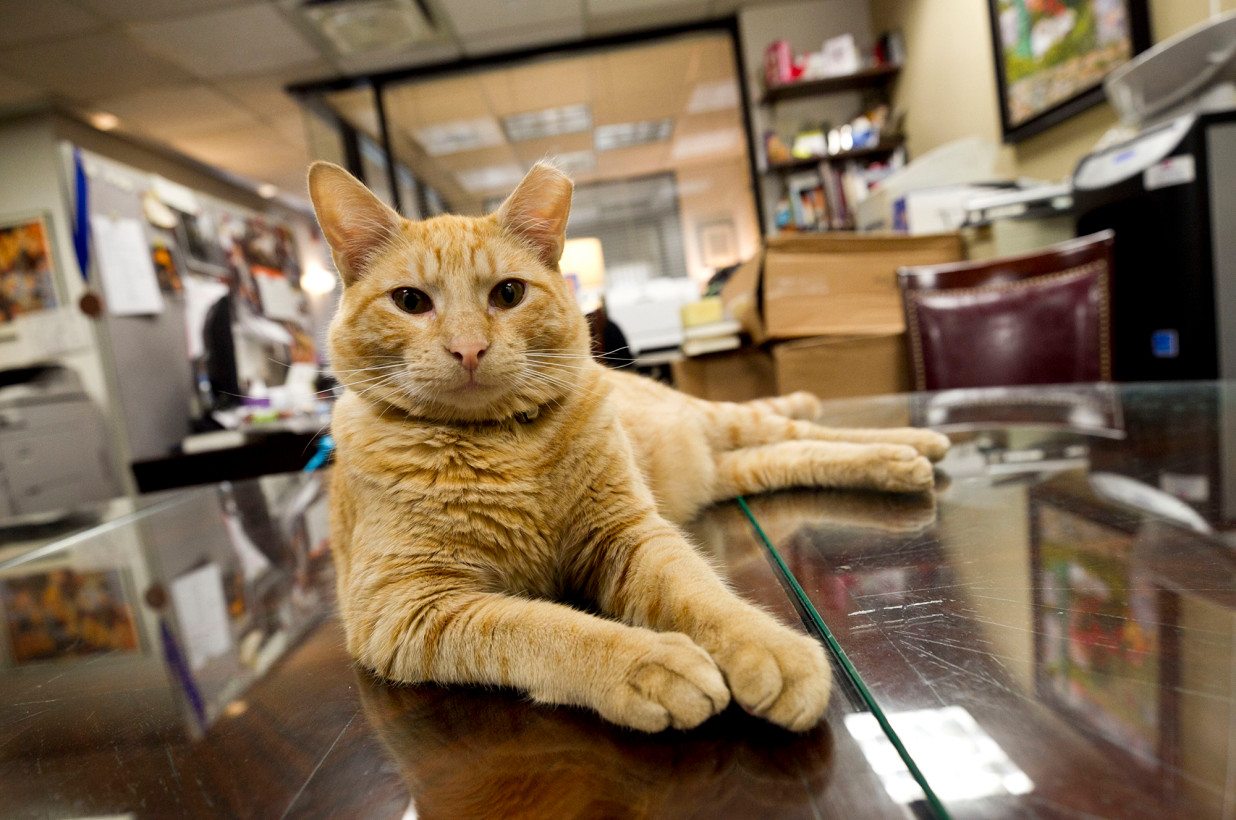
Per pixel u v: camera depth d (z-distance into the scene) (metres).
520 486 0.72
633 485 0.81
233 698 0.56
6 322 4.21
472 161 5.74
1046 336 1.71
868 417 1.48
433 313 0.83
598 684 0.48
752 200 4.82
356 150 4.92
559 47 4.63
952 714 0.37
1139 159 1.86
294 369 3.53
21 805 0.42
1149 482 0.76
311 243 7.68
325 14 3.80
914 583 0.57
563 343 0.91
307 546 1.11
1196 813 0.27
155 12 3.57
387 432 0.77
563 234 0.95
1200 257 1.70
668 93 5.14
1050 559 0.58
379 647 0.62
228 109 4.79
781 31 4.67
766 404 1.43
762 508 0.96
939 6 3.89
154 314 3.79
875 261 2.46
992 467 0.97
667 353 4.10
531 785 0.39
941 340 1.81
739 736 0.42
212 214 4.25
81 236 3.48
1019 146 3.35
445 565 0.69
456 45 4.44
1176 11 2.36
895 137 4.36
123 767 0.45
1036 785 0.30
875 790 0.34
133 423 3.61
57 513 1.85
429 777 0.41
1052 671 0.40
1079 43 2.79
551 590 0.81
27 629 0.79
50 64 3.89
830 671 0.45
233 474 2.74
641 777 0.38
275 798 0.40
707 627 0.54
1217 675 0.37
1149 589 0.49
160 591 0.92
